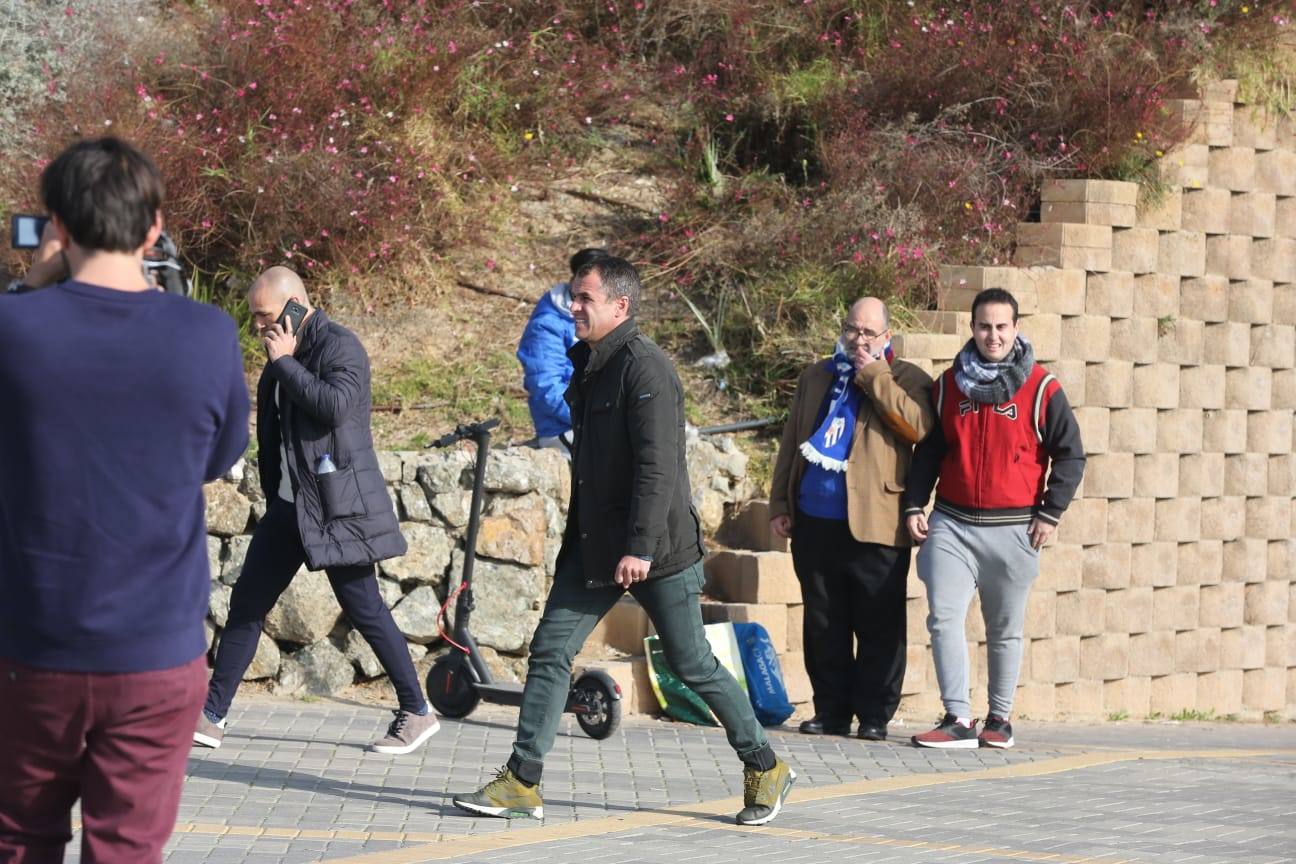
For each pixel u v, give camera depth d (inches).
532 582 1026.1
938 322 1202.0
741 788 755.4
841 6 1587.1
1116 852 626.5
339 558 770.2
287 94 1310.3
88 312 365.1
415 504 1005.2
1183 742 1067.9
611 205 1465.3
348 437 775.7
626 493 652.1
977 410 922.1
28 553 359.6
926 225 1312.7
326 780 731.4
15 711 365.1
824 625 959.6
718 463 1152.8
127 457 363.3
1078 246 1235.2
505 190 1438.2
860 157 1366.9
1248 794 778.8
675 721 976.9
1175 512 1286.9
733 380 1262.3
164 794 381.4
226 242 1273.4
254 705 934.4
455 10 1537.9
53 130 1249.4
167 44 1365.7
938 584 930.1
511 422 1186.0
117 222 368.8
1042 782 799.7
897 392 929.5
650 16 1641.2
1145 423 1263.5
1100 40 1379.2
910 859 603.8
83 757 378.0
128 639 363.3
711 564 1105.4
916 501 940.0
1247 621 1349.7
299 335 780.0
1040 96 1373.0
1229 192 1325.0
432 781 740.0
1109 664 1250.6
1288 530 1365.7
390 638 807.7
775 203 1414.9
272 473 794.2
